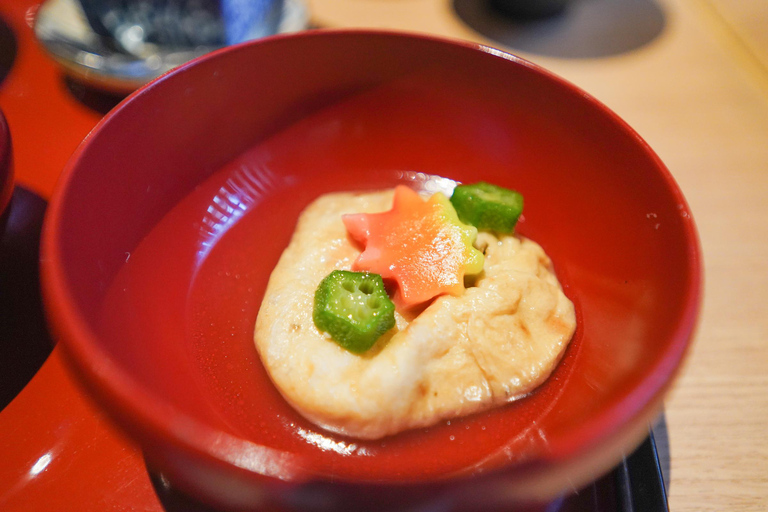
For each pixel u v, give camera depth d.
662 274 0.12
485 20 0.22
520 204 0.14
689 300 0.11
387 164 0.16
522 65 0.14
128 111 0.12
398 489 0.09
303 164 0.16
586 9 0.23
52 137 0.17
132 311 0.12
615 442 0.09
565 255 0.14
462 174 0.16
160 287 0.13
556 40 0.21
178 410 0.09
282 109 0.15
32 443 0.12
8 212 0.13
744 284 0.15
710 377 0.13
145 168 0.13
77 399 0.12
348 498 0.09
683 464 0.12
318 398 0.12
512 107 0.15
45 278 0.10
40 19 0.18
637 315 0.12
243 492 0.09
